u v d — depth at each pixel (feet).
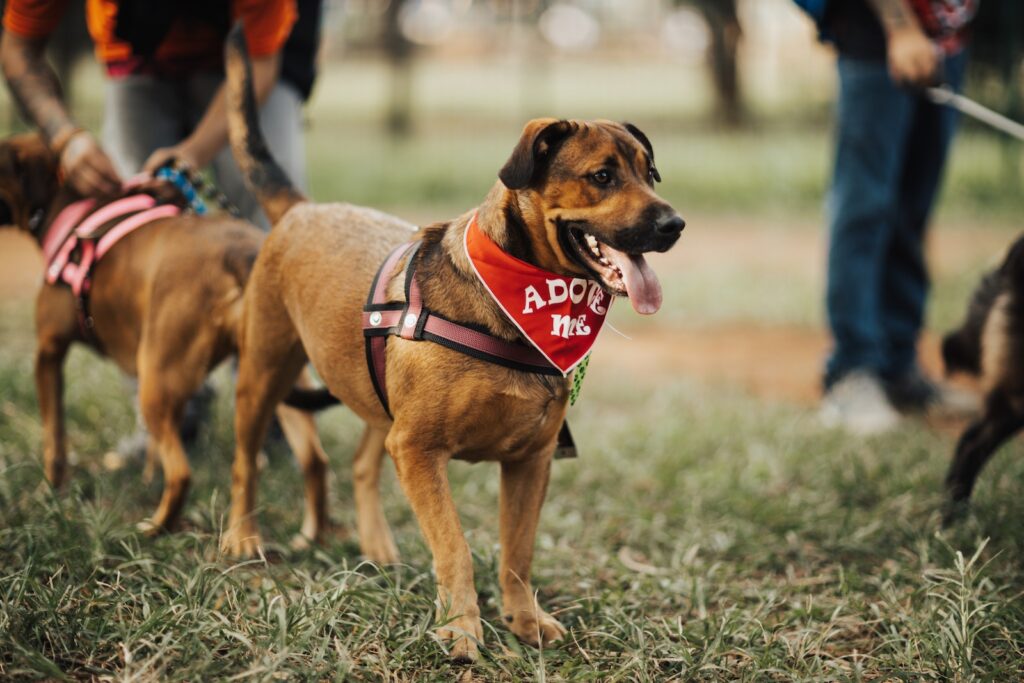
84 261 13.47
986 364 13.56
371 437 12.58
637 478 15.89
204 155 14.32
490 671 9.33
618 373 23.26
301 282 11.35
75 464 15.16
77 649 9.12
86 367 19.13
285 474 15.25
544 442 10.16
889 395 20.44
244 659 9.04
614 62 145.79
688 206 52.70
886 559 12.63
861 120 18.67
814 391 22.44
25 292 28.89
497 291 9.51
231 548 12.32
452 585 9.67
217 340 12.77
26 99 14.23
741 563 12.73
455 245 9.94
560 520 13.91
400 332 9.78
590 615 10.85
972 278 31.71
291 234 11.77
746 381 23.17
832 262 19.40
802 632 10.07
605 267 9.46
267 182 12.75
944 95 15.66
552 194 9.48
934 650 9.55
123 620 9.75
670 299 31.58
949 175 52.13
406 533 13.41
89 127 57.06
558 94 110.01
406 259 10.28
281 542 12.80
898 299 20.57
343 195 48.91
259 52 14.29
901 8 15.85
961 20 17.61
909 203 20.29
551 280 9.59
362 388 10.79
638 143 9.82
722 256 39.58
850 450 16.74
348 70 146.00
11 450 14.71
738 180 56.85
